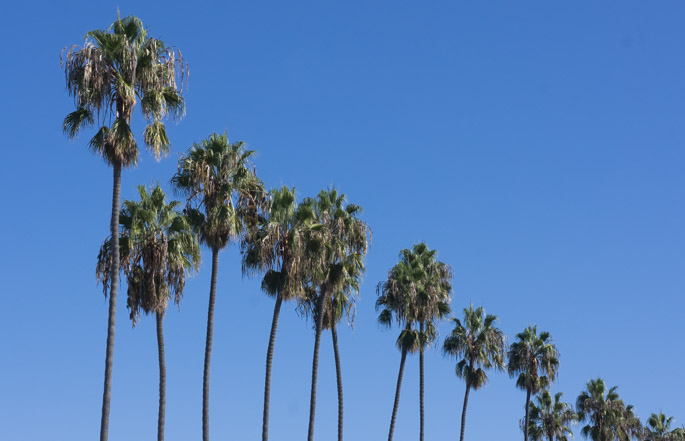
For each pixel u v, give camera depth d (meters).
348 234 49.97
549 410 85.19
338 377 53.34
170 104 34.16
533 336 77.94
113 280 31.91
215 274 42.22
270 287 44.53
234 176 42.47
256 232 44.00
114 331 31.39
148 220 40.41
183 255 41.25
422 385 60.69
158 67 33.50
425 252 62.22
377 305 59.66
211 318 41.78
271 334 44.28
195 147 42.50
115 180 32.66
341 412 53.06
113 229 32.34
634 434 90.25
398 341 59.22
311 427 47.34
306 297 49.53
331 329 53.53
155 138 32.91
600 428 84.81
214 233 41.66
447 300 61.34
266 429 42.81
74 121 32.53
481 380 66.50
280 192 45.03
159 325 41.03
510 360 77.12
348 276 48.97
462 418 66.19
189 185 42.03
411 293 58.56
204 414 40.56
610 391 86.75
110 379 30.70
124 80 32.59
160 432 40.03
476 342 67.25
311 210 45.31
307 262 44.22
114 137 31.73
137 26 33.44
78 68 31.98
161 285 39.84
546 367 76.75
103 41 32.72
